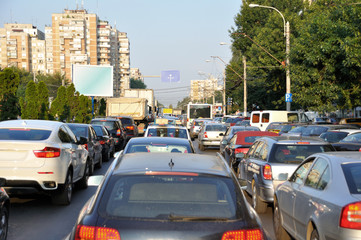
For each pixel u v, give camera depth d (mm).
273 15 41812
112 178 4109
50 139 9211
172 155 4977
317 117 46531
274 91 47250
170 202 3859
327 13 23297
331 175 5316
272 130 27844
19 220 8203
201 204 3867
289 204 6465
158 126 14039
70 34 149125
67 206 9570
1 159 8727
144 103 41562
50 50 156875
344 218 4582
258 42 41344
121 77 185750
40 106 30594
